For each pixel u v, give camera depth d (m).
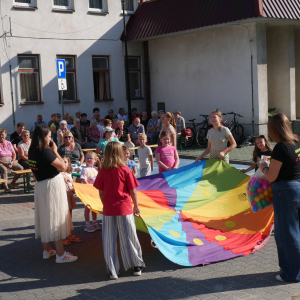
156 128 15.19
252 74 14.71
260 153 6.69
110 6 17.41
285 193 4.36
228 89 15.64
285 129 4.34
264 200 5.07
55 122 14.33
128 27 18.08
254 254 5.42
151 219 5.83
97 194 6.14
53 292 4.45
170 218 6.02
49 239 5.21
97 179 4.77
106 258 4.76
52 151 5.21
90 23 16.86
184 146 16.05
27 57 15.38
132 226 4.78
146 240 6.20
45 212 5.20
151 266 5.13
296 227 4.42
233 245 5.51
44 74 15.70
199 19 15.17
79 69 16.72
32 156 5.15
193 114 17.17
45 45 15.65
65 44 16.22
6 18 14.56
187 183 6.95
